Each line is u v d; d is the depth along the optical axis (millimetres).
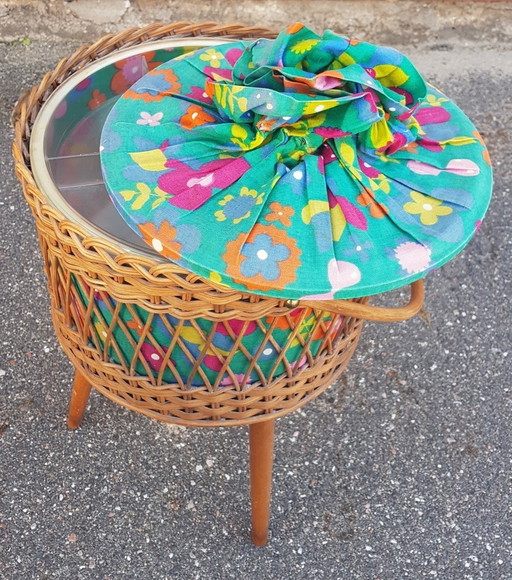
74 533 1119
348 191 834
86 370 996
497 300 1528
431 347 1431
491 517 1193
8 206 1574
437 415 1326
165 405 929
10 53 1936
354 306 776
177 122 925
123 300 771
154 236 768
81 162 936
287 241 772
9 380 1298
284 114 789
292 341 859
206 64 1031
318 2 2045
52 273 887
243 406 927
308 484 1211
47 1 1938
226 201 807
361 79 794
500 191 1739
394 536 1159
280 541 1139
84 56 1067
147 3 1998
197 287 739
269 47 875
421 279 867
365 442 1274
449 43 2117
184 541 1124
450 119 979
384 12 2074
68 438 1234
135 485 1184
